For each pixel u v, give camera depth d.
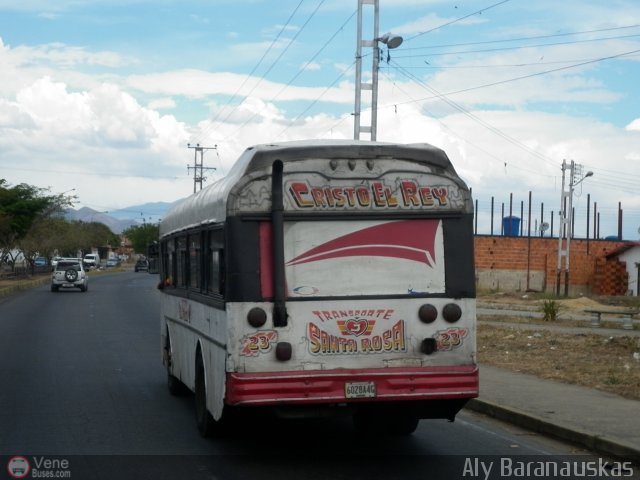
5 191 56.41
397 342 8.66
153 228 150.00
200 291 10.33
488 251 58.44
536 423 10.62
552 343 20.38
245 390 8.30
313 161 8.67
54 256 92.31
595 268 58.09
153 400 13.02
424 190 8.84
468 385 8.70
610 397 12.42
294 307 8.49
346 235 8.67
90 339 22.61
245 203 8.52
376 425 10.30
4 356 18.62
